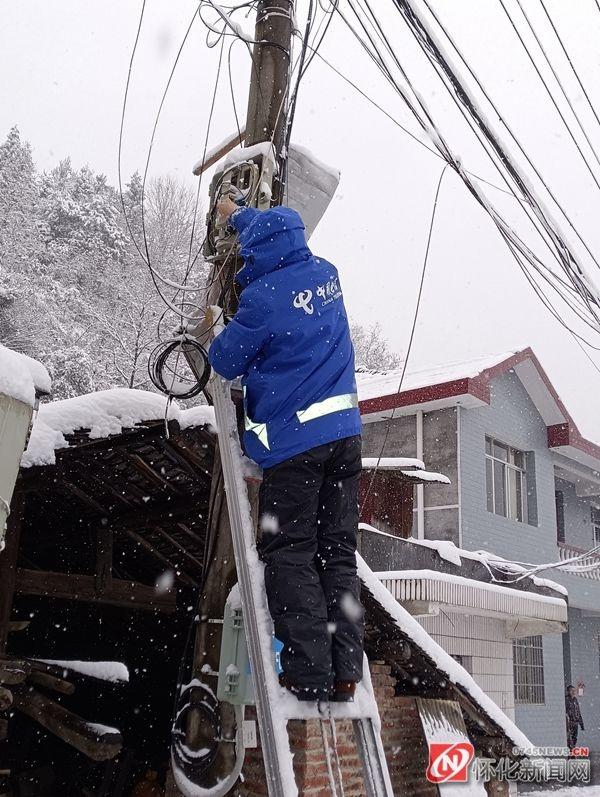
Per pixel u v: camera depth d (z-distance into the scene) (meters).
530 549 15.56
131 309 20.25
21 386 3.25
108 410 4.43
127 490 5.51
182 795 3.67
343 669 2.83
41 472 4.98
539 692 15.35
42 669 4.57
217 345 3.00
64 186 33.53
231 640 3.38
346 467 3.03
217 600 3.66
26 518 6.46
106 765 6.17
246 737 3.42
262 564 2.99
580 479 19.48
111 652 7.47
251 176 4.04
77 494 5.60
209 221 4.12
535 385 16.61
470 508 13.98
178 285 4.20
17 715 6.23
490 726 6.71
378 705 6.14
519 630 12.95
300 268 3.08
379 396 14.55
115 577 6.96
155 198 22.44
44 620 7.29
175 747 3.52
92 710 7.07
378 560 9.55
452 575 10.28
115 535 6.42
